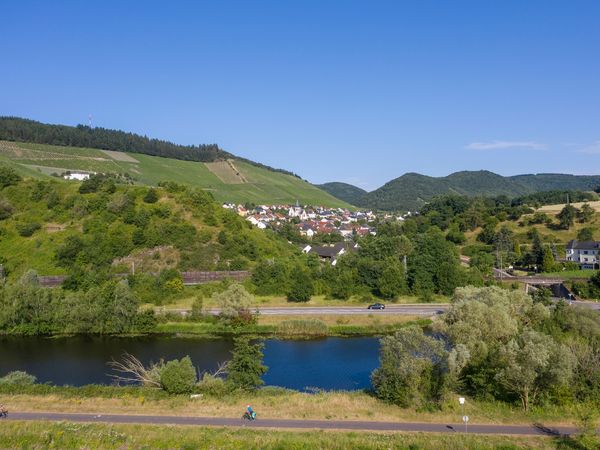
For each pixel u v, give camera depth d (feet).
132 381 186.19
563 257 474.49
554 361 138.41
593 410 134.62
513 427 124.67
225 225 395.75
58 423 125.39
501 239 496.64
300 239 655.35
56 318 261.24
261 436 117.50
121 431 120.47
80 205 378.12
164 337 254.68
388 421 130.11
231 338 252.83
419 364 144.46
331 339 252.62
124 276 317.83
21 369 203.00
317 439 115.65
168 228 367.04
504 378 140.26
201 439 115.44
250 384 162.61
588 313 197.47
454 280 324.60
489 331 169.78
